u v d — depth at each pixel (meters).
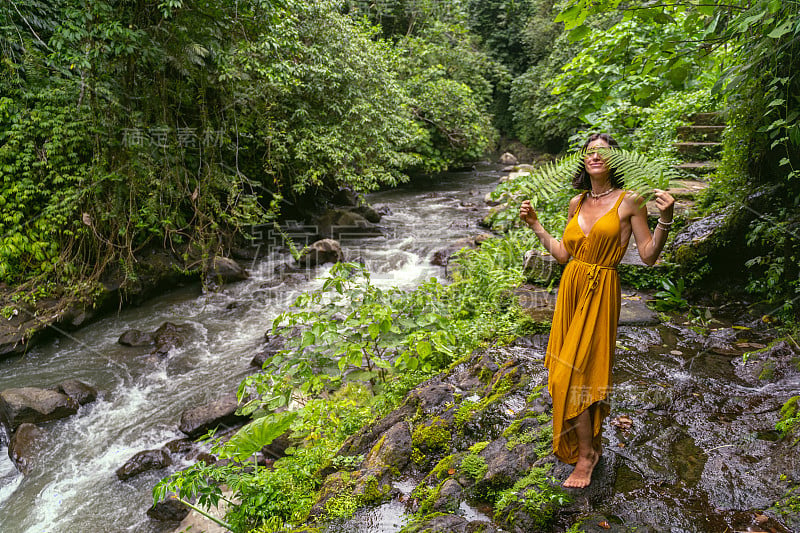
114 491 4.24
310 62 9.91
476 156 19.45
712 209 5.22
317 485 3.19
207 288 8.19
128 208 7.40
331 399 4.51
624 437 2.81
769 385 3.26
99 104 6.96
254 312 7.49
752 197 4.50
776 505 2.24
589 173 2.33
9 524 3.94
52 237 6.99
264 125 9.14
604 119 7.72
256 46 7.81
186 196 8.35
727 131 4.94
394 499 2.75
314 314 4.55
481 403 3.31
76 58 6.36
